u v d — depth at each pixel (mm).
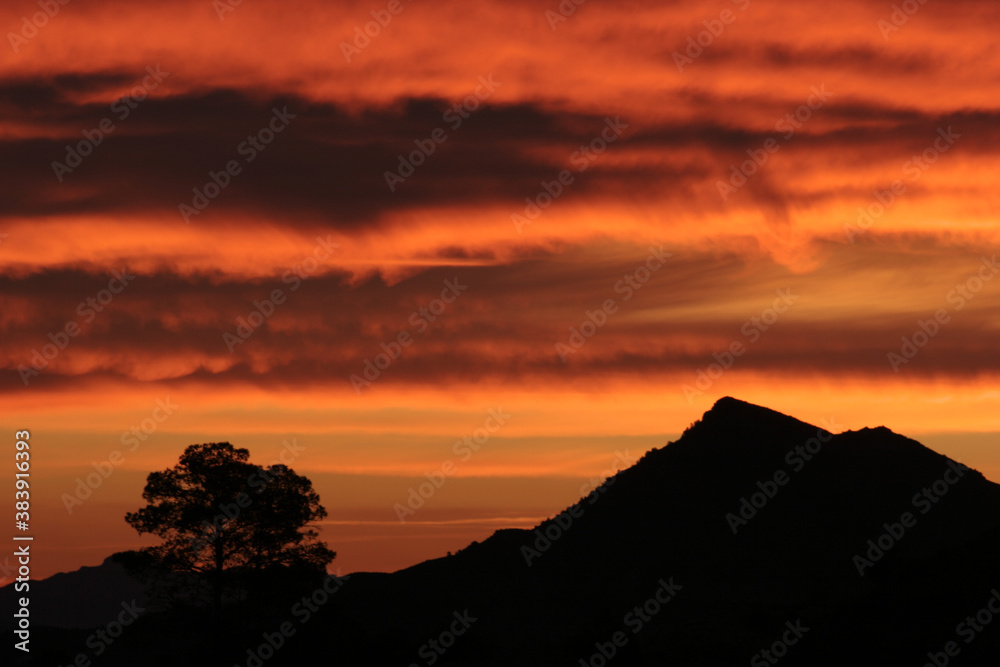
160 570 56094
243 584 56406
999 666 33250
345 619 58688
